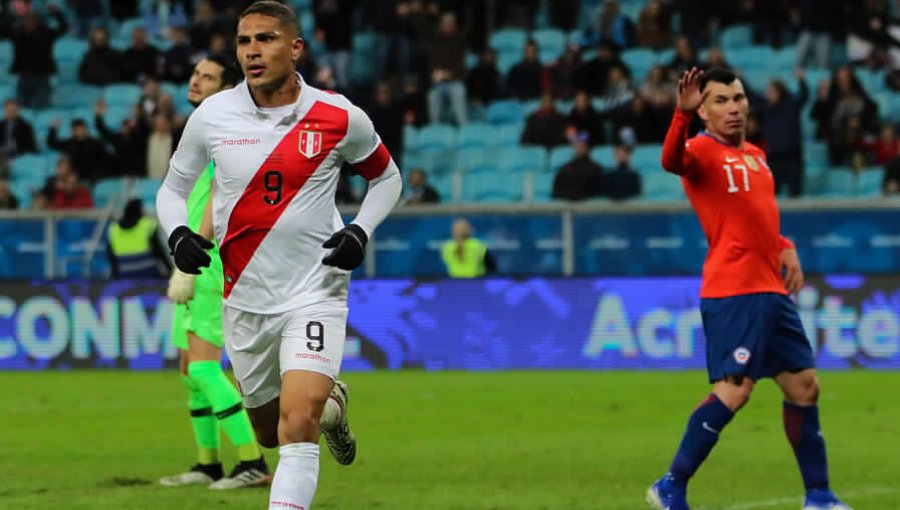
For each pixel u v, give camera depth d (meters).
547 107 70.19
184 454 33.50
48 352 59.97
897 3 80.00
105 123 73.50
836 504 22.95
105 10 87.31
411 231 59.34
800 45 75.38
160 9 86.56
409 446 34.69
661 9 78.19
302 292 18.98
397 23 76.94
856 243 56.31
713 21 78.94
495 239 59.00
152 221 59.50
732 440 35.28
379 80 76.94
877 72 76.94
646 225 57.62
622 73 71.62
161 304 59.22
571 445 34.75
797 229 56.78
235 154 18.88
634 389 49.16
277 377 19.88
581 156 61.25
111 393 49.44
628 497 26.22
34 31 79.88
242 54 18.67
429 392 48.84
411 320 58.97
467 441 35.66
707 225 22.83
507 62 82.25
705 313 22.83
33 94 79.88
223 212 19.19
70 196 63.53
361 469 30.38
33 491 26.95
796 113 60.97
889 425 38.41
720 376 22.56
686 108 22.00
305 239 18.97
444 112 75.00
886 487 27.34
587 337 57.91
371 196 19.75
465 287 58.69
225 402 27.03
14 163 72.50
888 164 63.38
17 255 60.84
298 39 18.95
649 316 57.38
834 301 56.09
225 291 19.58
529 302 58.22
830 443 34.62
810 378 22.83
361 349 59.28
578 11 83.44
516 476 29.22
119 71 79.38
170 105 67.38
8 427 39.47
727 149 22.80
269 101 18.97
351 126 19.02
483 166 70.75
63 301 59.84
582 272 58.22
